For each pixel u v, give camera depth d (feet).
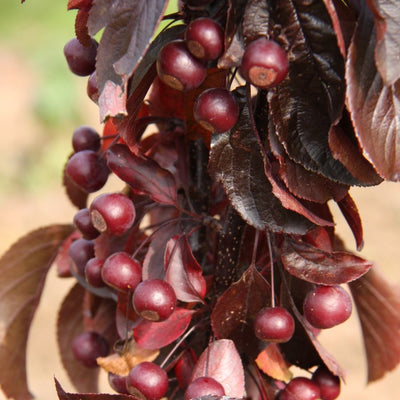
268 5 1.60
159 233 1.79
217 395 1.62
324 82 1.61
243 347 1.75
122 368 1.77
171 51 1.63
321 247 1.77
